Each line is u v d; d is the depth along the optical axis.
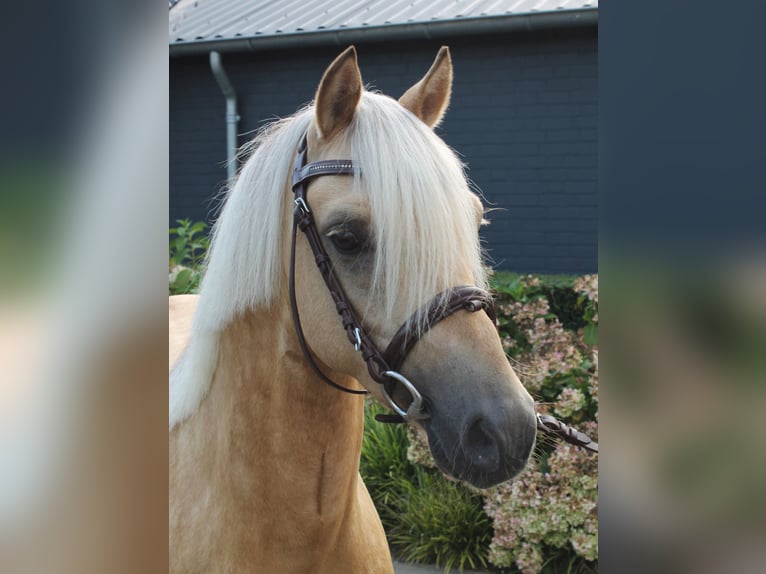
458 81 5.23
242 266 1.37
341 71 1.25
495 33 5.00
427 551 3.13
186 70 5.96
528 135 5.10
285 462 1.34
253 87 5.77
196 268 4.30
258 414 1.36
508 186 5.18
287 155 1.37
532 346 3.15
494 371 1.13
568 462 2.80
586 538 2.75
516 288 3.29
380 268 1.18
